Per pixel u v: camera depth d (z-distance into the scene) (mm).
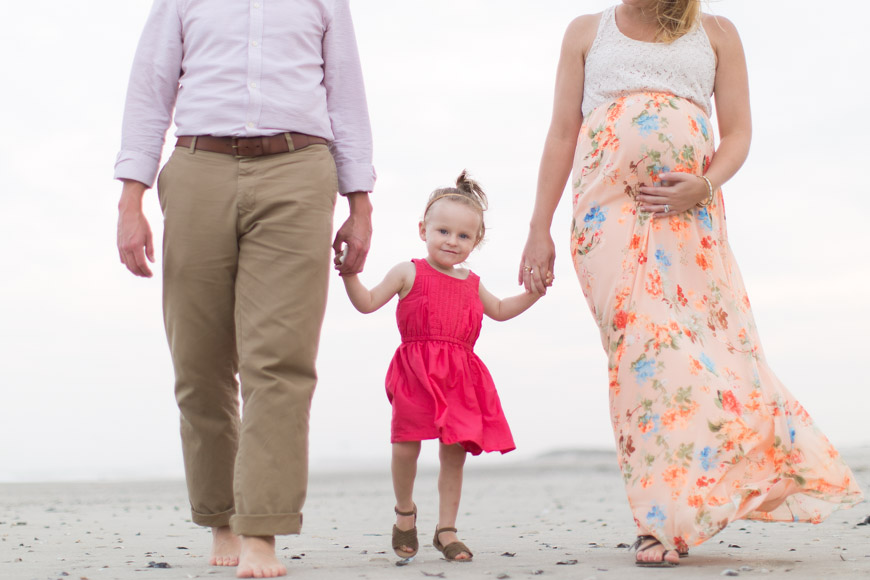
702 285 3396
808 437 3273
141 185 3254
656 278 3334
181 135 3168
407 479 3584
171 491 12570
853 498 3215
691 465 3127
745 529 4754
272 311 3049
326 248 3137
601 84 3561
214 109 3119
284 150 3119
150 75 3256
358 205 3389
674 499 3088
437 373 3553
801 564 3051
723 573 2814
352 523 6145
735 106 3611
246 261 3119
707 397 3184
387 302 3664
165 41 3256
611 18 3627
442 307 3639
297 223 3084
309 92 3191
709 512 3045
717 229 3506
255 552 2932
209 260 3141
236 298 3129
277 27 3191
